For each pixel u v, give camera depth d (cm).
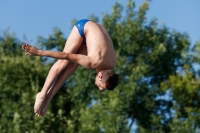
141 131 3791
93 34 1419
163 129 3919
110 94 3722
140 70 3900
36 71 3959
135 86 3841
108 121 3491
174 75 3944
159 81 4212
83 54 1459
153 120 3841
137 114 3869
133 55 4169
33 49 1368
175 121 3700
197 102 3759
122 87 3800
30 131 3600
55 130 3681
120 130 3559
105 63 1406
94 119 3528
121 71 3909
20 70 3909
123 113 3722
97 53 1396
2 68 3888
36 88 3756
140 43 4125
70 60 1391
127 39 4047
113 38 4138
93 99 4009
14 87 3869
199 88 3734
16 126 3553
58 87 1501
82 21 1449
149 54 4106
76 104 4000
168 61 4219
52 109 3878
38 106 1489
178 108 3769
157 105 4056
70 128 3653
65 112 4031
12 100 3856
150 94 3997
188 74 3809
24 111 3675
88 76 3969
